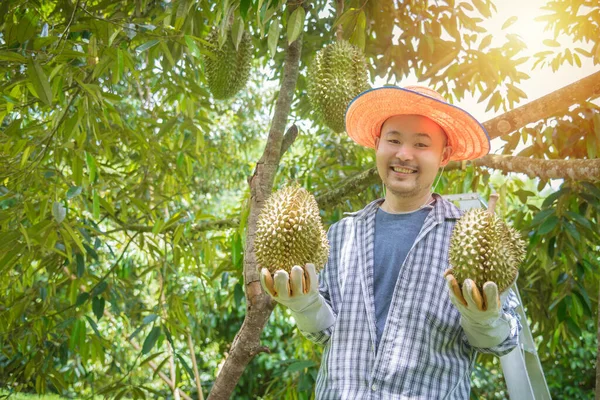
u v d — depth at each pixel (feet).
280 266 5.05
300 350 15.31
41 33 10.36
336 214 13.43
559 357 19.01
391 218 5.96
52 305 13.25
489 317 4.50
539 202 27.99
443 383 5.20
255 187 8.39
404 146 5.62
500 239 4.80
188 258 12.52
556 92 8.67
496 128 8.96
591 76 8.48
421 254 5.54
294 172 14.83
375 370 5.22
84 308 12.85
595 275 12.66
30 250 8.90
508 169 10.00
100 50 8.36
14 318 11.50
